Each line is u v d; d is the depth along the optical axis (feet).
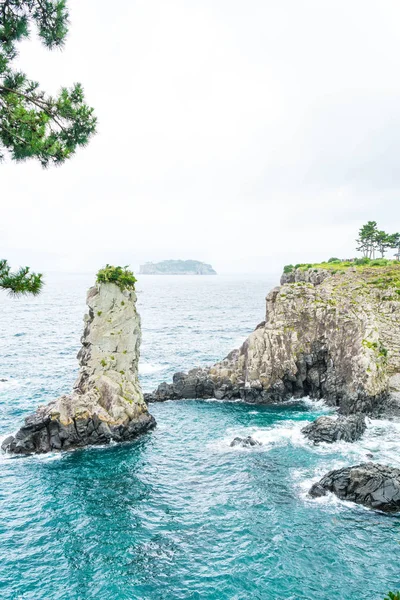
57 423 186.50
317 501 145.07
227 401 254.68
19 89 55.57
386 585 107.76
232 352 287.48
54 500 146.92
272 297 290.15
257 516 137.28
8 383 277.64
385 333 257.75
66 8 57.06
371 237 443.73
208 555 120.06
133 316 220.23
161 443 193.88
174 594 105.91
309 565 115.14
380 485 143.13
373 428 206.80
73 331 498.28
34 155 56.29
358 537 126.41
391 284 288.10
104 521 135.64
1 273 47.91
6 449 183.42
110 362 209.87
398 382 236.22
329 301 267.59
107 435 192.75
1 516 137.49
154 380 291.79
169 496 149.79
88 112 58.29
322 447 186.29
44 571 114.01
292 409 240.94
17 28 56.34
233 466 170.91
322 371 258.98
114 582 110.01
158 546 123.85
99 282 215.10
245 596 104.78
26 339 442.50
